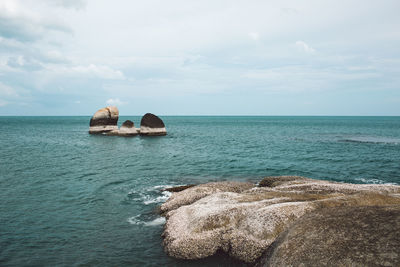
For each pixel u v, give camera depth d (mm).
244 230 13852
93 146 60375
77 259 13820
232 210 15469
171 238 14836
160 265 13320
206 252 13859
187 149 56938
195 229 14797
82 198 23469
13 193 24547
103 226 17781
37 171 33938
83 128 129500
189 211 17188
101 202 22516
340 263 7848
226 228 14531
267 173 35000
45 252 14469
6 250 14555
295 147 60688
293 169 37562
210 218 15203
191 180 30578
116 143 66188
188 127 151000
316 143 68625
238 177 32562
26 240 15711
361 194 15719
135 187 27266
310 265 8461
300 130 124250
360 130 122938
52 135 87188
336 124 192875
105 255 14211
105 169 35938
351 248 8086
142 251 14625
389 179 32594
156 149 56562
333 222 9727
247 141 73938
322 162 42781
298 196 17078
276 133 105000
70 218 19047
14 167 36188
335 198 15109
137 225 17969
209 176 32781
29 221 18375
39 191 25297
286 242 10086
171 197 22172
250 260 12672
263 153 51719
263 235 12930
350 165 40500
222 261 13375
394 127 149375
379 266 7047
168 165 39406
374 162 42812
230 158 45938
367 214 9461
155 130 82312
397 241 7418
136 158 45125
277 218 13312
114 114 86000
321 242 9000
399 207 9328
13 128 126812
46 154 48094
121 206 21609
